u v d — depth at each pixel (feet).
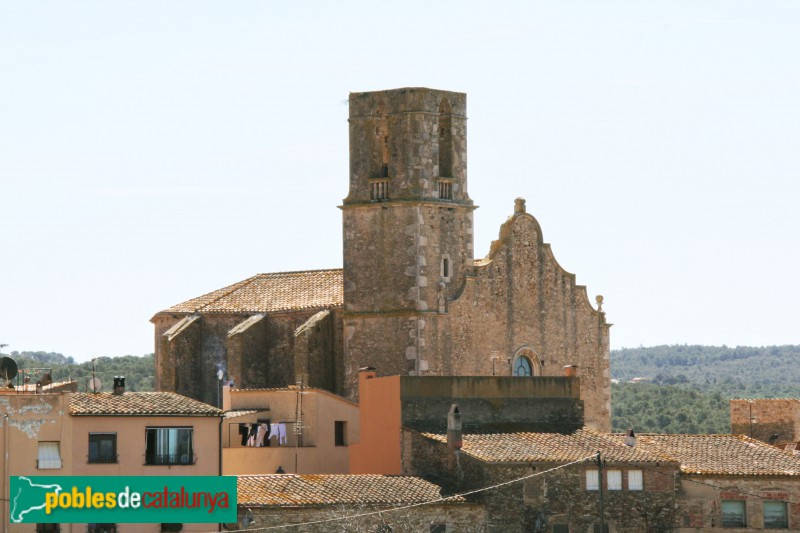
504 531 585.22
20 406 533.96
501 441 607.78
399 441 617.21
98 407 549.13
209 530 545.03
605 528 601.21
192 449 558.97
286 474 594.65
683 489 612.70
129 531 539.70
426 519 571.28
